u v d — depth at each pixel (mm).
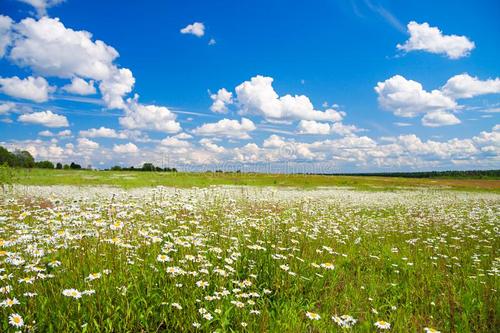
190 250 6473
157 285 5328
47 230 7164
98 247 6188
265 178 58562
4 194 19469
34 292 4547
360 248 9906
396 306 5863
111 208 8523
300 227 11281
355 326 4973
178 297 4918
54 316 4305
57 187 29219
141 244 6734
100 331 4188
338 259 8266
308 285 6379
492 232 13438
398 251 10031
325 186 49625
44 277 4902
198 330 4496
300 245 8391
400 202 25906
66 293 4188
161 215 9438
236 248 7172
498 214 18469
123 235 7090
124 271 5473
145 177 51219
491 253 10000
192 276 5441
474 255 9453
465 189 52688
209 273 5777
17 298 4539
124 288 4809
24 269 4973
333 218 15094
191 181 44844
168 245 6156
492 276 7688
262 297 5523
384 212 20234
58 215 7508
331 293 6152
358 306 5777
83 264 5422
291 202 20531
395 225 15031
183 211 10148
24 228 7102
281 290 5863
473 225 15203
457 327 5180
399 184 58844
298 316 5164
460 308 5848
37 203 16156
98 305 4531
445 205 24047
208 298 4785
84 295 4594
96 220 6984
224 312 4789
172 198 12180
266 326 4625
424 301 6191
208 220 10336
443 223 15727
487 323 5531
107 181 40812
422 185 59344
